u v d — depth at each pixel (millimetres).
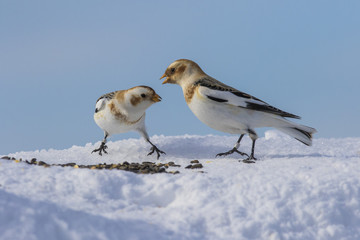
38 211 7863
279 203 9516
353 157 14750
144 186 10125
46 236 7449
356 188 10211
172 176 10586
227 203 9422
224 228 8578
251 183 10219
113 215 8328
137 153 16125
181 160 15133
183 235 8039
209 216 8852
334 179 10523
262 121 14023
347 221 9633
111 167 12391
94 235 7598
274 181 10312
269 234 8703
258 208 9359
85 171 10289
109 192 9773
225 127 14312
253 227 8727
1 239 7219
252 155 14117
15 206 7902
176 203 9734
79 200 9086
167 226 8289
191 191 9898
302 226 9203
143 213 8891
